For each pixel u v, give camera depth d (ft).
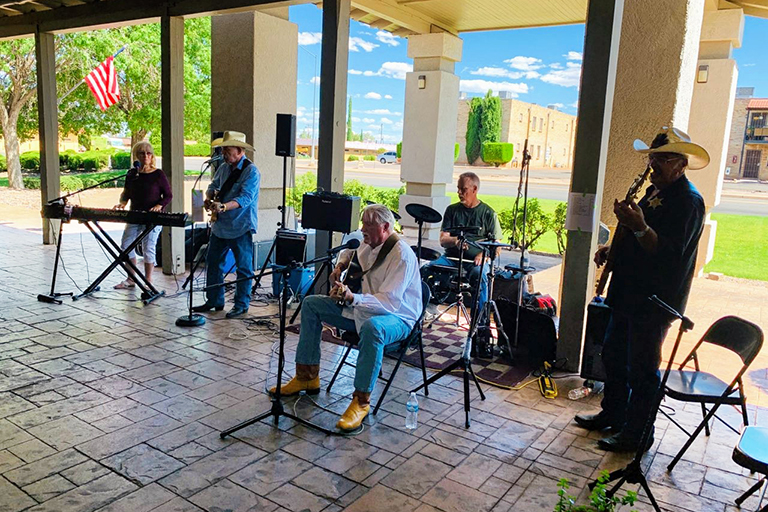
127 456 9.04
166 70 20.10
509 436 10.34
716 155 22.38
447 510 8.02
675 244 9.02
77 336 14.51
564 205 28.30
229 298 18.79
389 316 10.73
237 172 16.21
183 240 21.47
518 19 24.57
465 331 16.62
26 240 26.86
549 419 11.09
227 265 20.95
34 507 7.66
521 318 14.02
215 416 10.53
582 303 13.05
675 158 9.00
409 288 11.09
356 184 36.94
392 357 14.16
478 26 26.45
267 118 22.25
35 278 20.01
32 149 72.02
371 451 9.58
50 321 15.60
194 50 45.98
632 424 9.75
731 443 10.37
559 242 27.61
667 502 8.47
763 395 12.64
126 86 45.34
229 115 22.40
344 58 16.38
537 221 28.94
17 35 25.44
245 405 11.04
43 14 23.88
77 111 48.49
